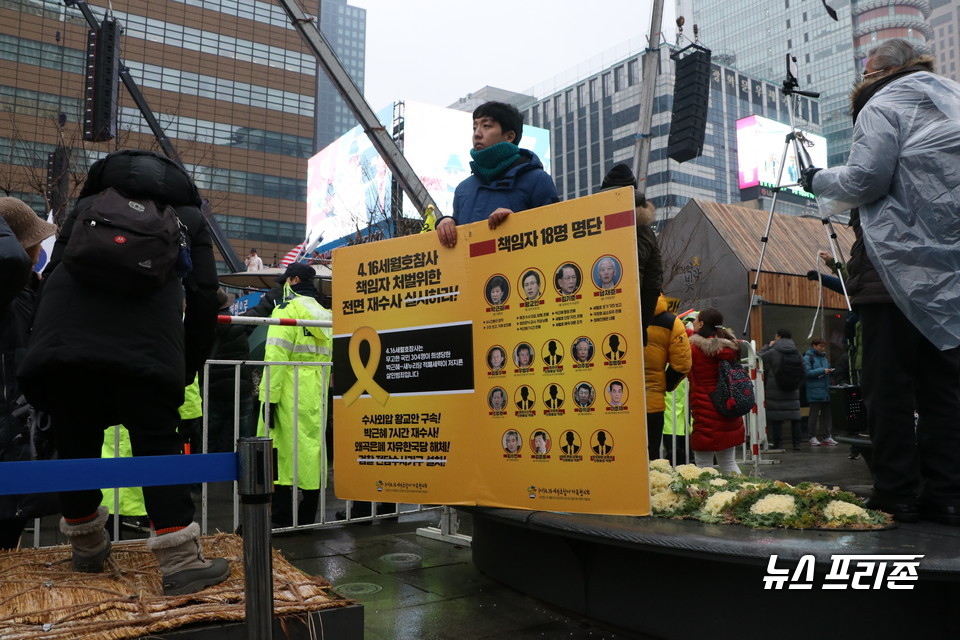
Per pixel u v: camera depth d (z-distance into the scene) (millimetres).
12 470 1725
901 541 2689
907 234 3018
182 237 2594
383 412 3549
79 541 2762
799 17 134750
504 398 3150
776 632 2682
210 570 2586
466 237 3328
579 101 110500
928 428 3115
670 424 6934
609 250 2863
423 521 5547
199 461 1961
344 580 3908
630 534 2898
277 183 53812
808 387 11820
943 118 3027
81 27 37938
